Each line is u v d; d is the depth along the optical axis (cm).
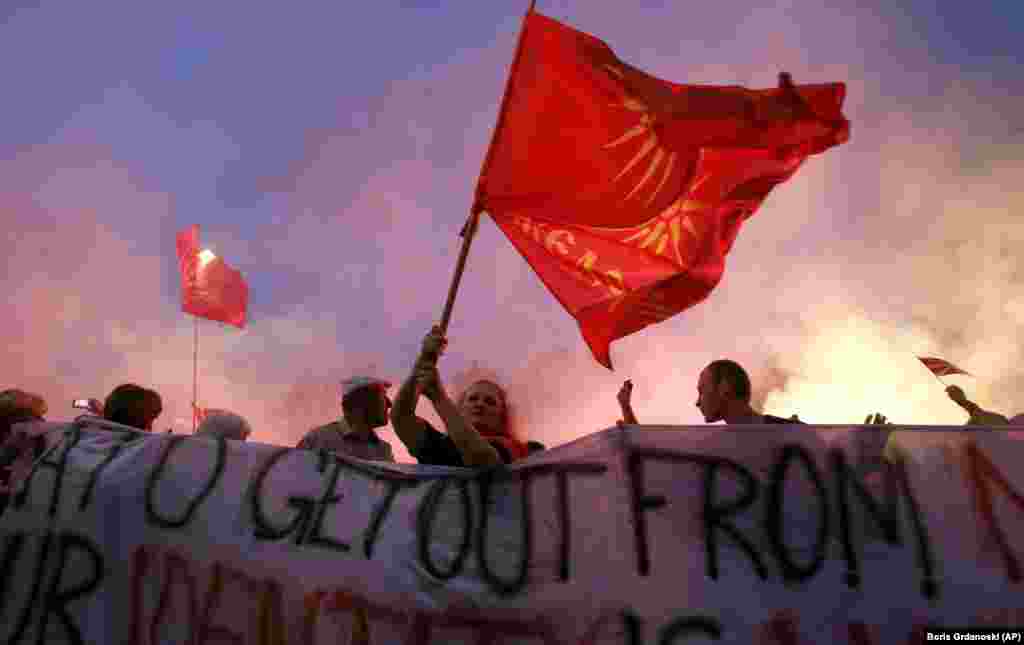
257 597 259
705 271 317
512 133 319
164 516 271
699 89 334
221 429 397
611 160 323
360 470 274
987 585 233
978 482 245
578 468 260
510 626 246
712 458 255
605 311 312
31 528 274
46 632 263
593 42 331
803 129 330
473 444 275
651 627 240
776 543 245
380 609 253
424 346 286
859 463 250
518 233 313
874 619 234
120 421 348
